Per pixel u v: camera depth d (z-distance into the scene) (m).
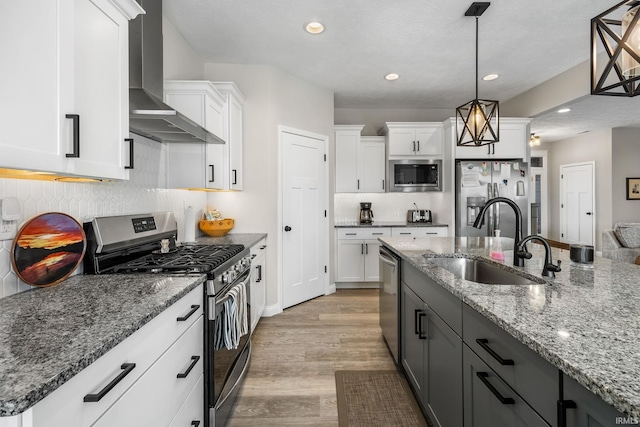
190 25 2.68
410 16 2.56
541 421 0.80
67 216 1.44
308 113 3.90
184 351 1.31
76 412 0.71
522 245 1.65
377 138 4.68
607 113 5.21
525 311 1.00
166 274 1.53
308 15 2.54
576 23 2.68
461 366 1.31
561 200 7.46
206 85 2.43
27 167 0.91
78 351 0.75
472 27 2.73
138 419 0.96
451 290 1.32
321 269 4.11
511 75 3.80
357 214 5.08
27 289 1.28
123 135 1.38
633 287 1.27
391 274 2.45
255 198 3.41
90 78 1.18
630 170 6.31
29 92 0.92
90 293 1.23
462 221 4.27
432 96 4.49
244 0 2.36
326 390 2.10
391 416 1.85
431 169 4.58
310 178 3.94
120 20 1.36
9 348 0.76
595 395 0.64
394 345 2.38
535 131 6.57
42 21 0.95
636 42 0.94
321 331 3.01
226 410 1.77
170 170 2.57
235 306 1.80
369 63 3.42
